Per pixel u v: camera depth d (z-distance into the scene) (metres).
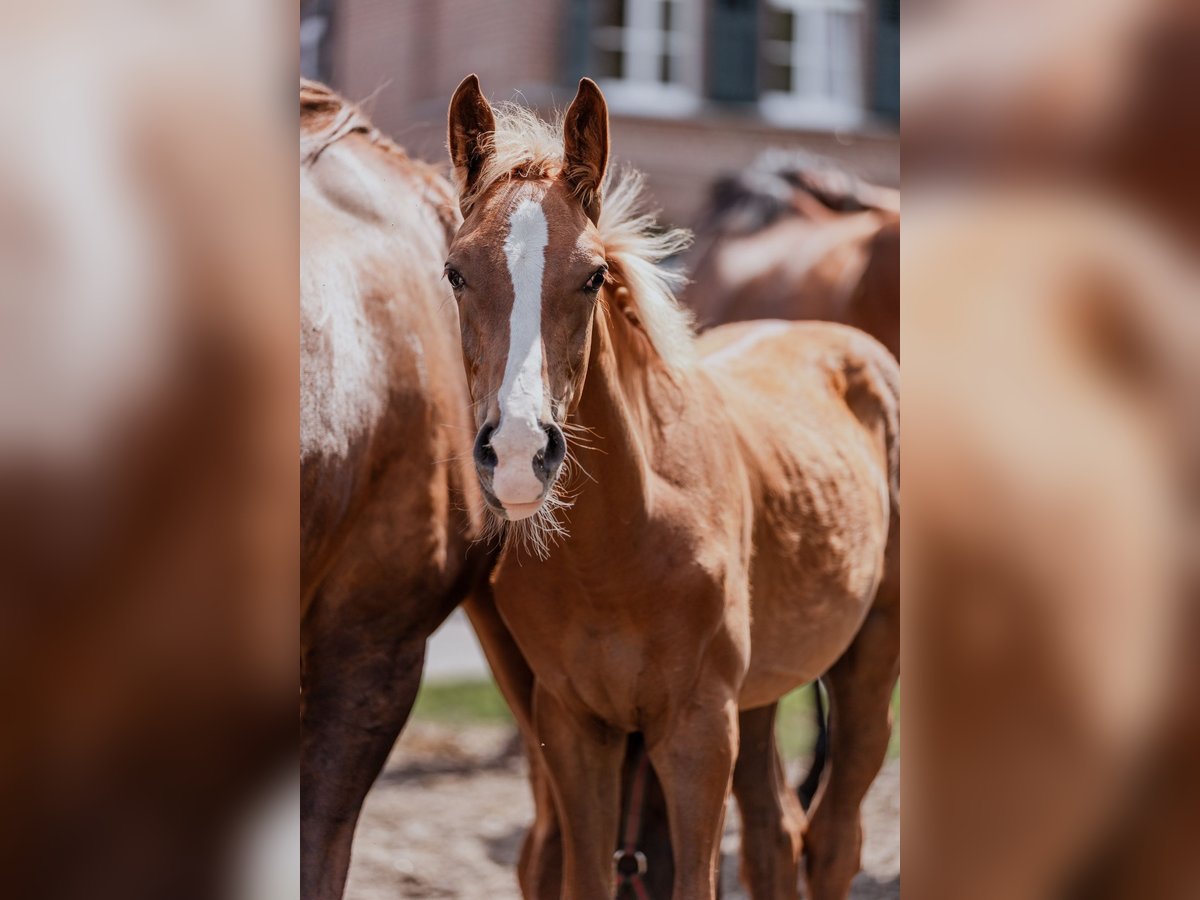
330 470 2.53
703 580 2.52
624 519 2.43
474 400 2.24
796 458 3.01
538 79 10.28
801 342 3.50
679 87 11.13
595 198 2.38
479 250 2.22
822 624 3.01
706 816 2.54
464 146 2.40
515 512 2.10
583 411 2.38
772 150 10.62
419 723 5.72
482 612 2.98
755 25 11.21
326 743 2.72
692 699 2.55
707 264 5.70
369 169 2.86
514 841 4.33
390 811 4.62
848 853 3.27
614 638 2.51
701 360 3.13
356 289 2.64
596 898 2.58
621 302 2.52
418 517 2.74
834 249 5.23
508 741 5.21
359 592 2.73
